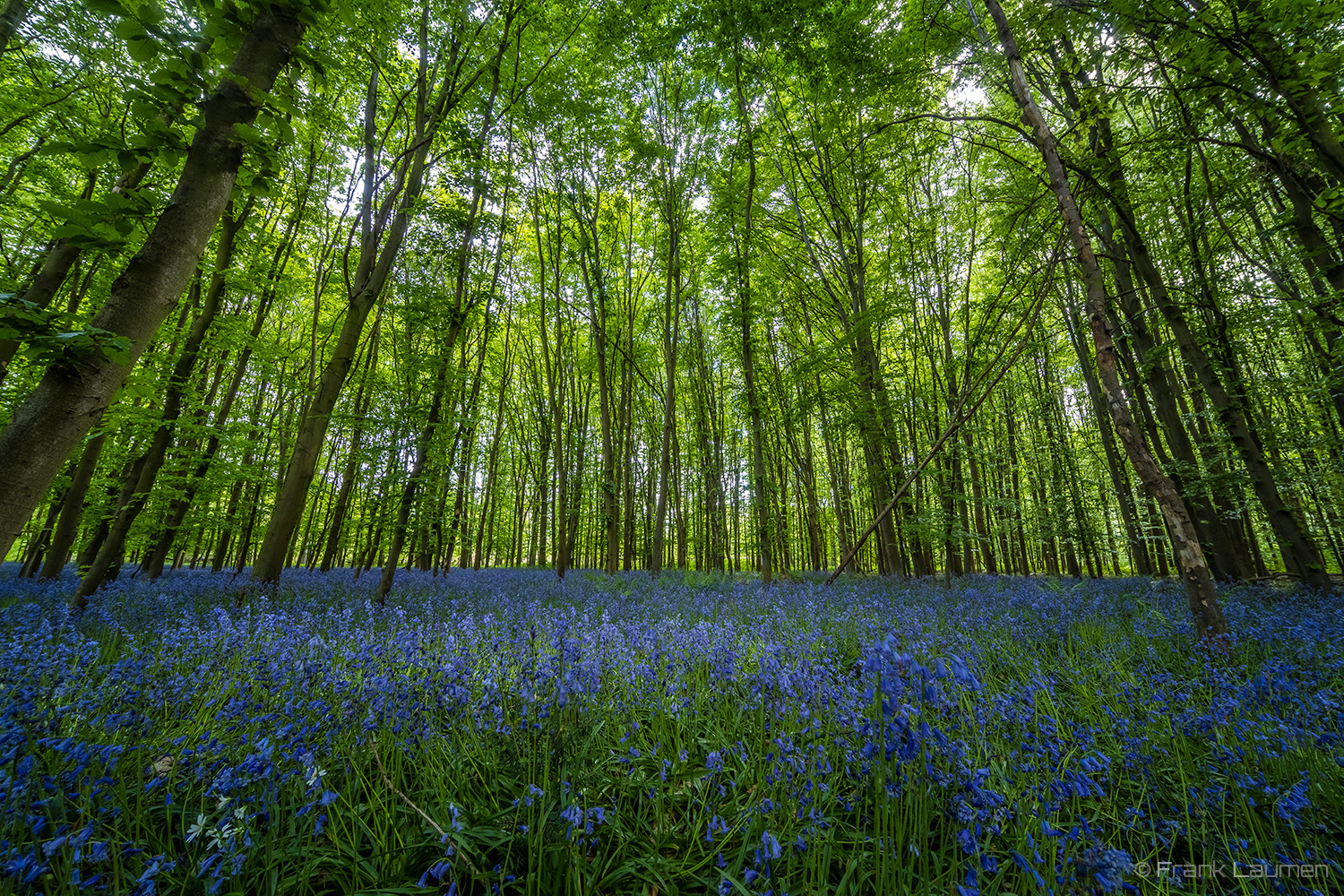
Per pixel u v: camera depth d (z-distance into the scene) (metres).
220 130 2.37
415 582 13.23
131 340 2.08
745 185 16.45
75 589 8.68
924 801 1.85
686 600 9.20
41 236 9.85
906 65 9.45
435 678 3.11
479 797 2.52
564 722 2.70
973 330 15.10
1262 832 2.18
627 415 21.55
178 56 2.25
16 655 3.47
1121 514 18.86
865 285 15.16
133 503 7.73
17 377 6.77
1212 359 9.22
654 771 2.83
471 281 12.80
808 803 2.22
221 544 17.36
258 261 12.41
